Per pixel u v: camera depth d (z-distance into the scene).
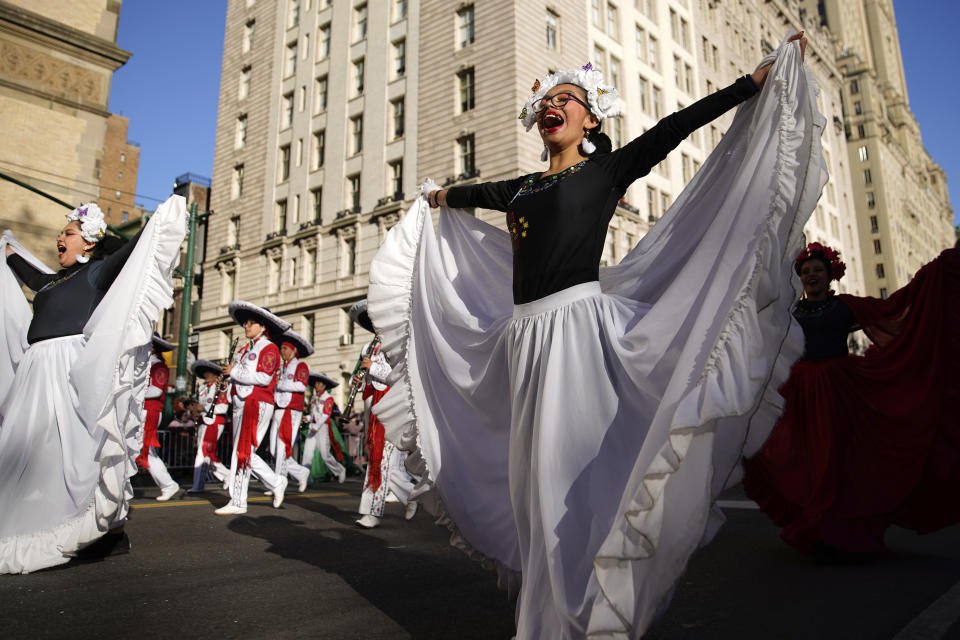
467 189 2.69
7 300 4.10
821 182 1.72
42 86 16.84
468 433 2.53
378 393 5.41
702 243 1.90
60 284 3.64
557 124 2.26
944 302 3.74
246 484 6.01
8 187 16.11
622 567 1.56
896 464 3.71
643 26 30.52
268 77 33.31
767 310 1.65
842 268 4.29
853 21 83.00
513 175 22.41
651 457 1.62
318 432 10.75
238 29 36.03
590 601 1.66
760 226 1.72
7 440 3.39
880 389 3.85
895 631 2.30
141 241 3.43
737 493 7.55
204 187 38.28
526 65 23.38
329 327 27.88
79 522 3.30
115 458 3.20
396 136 27.08
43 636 2.36
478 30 24.44
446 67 25.30
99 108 17.78
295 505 6.86
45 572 3.39
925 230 87.31
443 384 2.65
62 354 3.46
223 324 32.53
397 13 28.16
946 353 3.72
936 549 4.04
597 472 1.88
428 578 3.36
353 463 12.77
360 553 4.08
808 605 2.71
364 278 26.75
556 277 2.08
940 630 2.28
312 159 30.38
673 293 1.90
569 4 25.88
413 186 25.69
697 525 1.52
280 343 7.12
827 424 3.78
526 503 2.06
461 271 2.83
